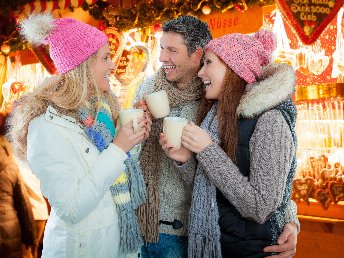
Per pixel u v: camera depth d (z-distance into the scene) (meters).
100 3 3.67
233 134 1.63
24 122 1.59
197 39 2.01
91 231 1.63
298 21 2.47
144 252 2.11
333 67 2.95
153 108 1.82
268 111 1.55
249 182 1.53
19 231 3.52
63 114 1.60
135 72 3.61
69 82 1.61
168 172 2.01
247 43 1.66
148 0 3.42
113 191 1.74
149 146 2.04
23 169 3.60
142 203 1.95
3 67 4.36
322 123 2.99
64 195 1.51
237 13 3.03
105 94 1.87
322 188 2.99
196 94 2.01
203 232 1.68
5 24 4.08
